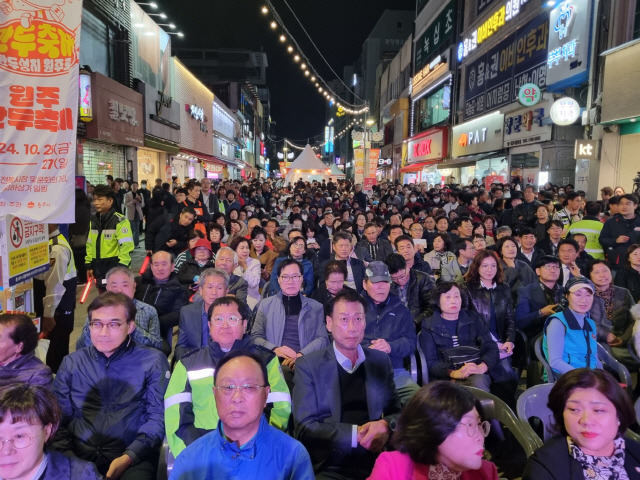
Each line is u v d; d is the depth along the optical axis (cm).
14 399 223
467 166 3209
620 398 235
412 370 465
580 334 433
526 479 242
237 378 234
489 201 1473
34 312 480
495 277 527
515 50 2336
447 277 644
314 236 1030
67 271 503
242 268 700
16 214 388
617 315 518
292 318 488
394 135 5712
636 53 1381
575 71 1717
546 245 765
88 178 1738
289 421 354
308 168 3947
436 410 215
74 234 815
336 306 334
